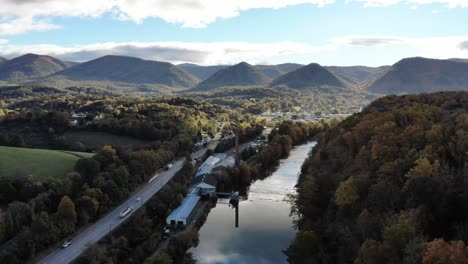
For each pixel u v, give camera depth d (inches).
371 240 3085.6
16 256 3973.9
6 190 4921.3
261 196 7268.7
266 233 5428.2
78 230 4928.6
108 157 6604.3
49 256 4256.9
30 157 6309.1
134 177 6766.7
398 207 3727.9
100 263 4003.4
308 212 5251.0
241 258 4645.7
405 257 2758.4
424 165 3777.1
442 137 4753.9
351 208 4402.1
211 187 6993.1
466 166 3722.9
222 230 5570.9
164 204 5866.1
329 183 5497.1
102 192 5575.8
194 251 4852.4
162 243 4874.5
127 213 5492.1
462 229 2994.6
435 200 3385.8
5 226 4207.7
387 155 4906.5
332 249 4148.6
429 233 3159.5
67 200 4795.8
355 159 5703.7
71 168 6053.2
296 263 4328.3
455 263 2374.5
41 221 4399.6
